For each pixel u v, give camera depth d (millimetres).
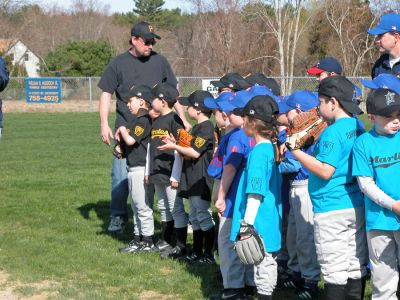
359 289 4566
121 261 6469
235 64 42844
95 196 10359
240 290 5164
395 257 4355
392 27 5824
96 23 73812
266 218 4656
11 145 18453
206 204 6250
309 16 41375
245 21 43094
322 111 4551
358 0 42062
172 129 6516
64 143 18906
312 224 5258
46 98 34219
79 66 52781
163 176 6531
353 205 4426
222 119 5547
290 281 5664
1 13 52531
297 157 4430
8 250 6906
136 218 6918
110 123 25688
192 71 47531
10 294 5484
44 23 69000
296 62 45125
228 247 5121
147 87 6848
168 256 6617
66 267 6246
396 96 4152
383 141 4215
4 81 7316
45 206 9492
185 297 5359
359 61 38562
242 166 5004
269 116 4586
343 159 4387
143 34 7367
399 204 4070
